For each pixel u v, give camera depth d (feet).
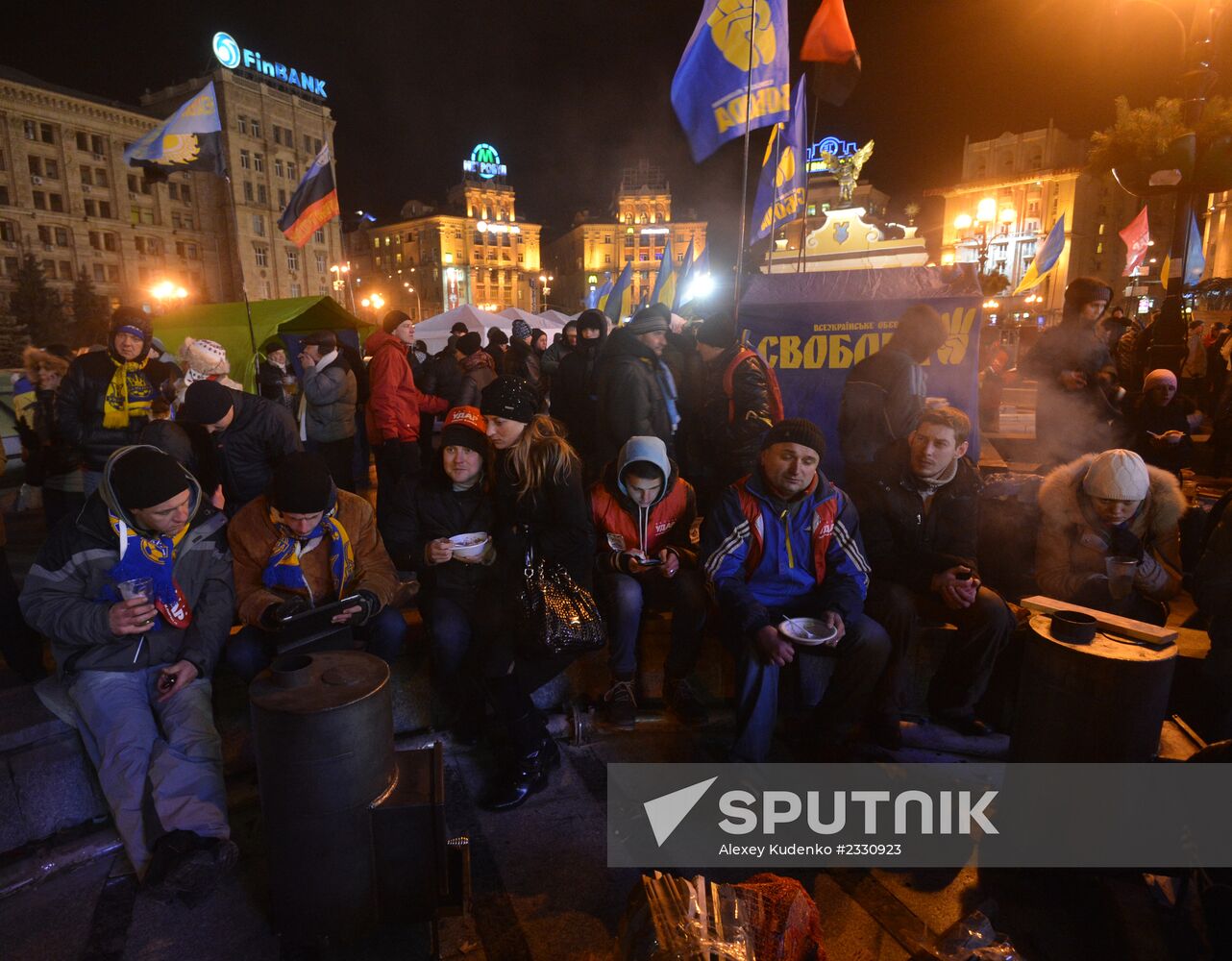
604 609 11.33
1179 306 23.61
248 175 205.46
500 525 10.15
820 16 19.69
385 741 6.98
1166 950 6.86
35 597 8.38
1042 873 8.08
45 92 166.40
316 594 9.71
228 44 199.72
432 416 27.55
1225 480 24.89
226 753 10.03
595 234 322.96
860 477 11.46
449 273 304.91
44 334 148.15
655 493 10.83
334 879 6.86
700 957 3.36
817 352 17.61
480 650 9.68
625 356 14.89
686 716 11.33
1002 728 10.84
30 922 7.66
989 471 21.16
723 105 16.96
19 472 27.20
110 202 180.04
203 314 32.73
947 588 10.21
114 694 8.45
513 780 9.60
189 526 9.04
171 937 7.45
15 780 8.59
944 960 6.67
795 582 10.35
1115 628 7.90
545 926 7.57
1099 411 16.38
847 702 9.75
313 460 8.94
